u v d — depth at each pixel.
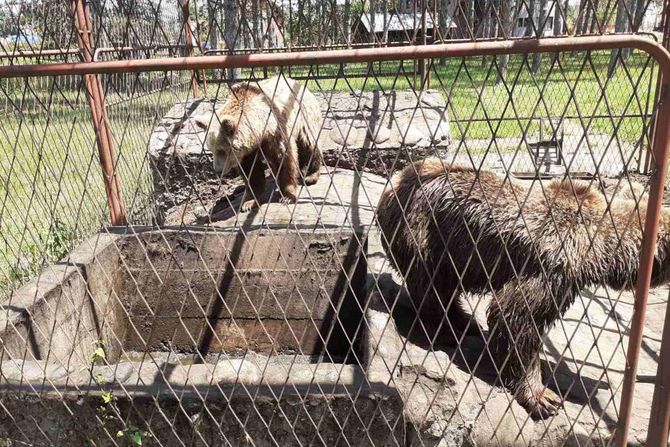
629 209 2.90
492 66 1.99
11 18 3.21
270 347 4.68
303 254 4.45
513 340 2.79
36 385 2.62
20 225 5.32
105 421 2.61
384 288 3.61
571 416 2.81
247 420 2.54
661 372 2.29
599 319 4.25
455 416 2.60
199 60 2.05
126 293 4.61
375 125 6.71
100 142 4.47
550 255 2.82
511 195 3.00
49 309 3.47
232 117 5.15
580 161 7.70
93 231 5.06
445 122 6.67
